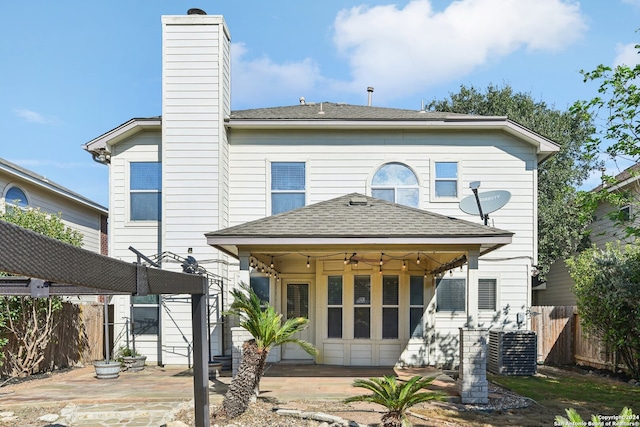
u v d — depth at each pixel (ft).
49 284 16.69
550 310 42.45
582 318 38.78
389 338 37.83
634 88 27.48
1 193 44.83
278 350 39.50
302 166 40.91
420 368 36.81
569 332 42.27
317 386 29.12
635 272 33.35
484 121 39.81
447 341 38.93
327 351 38.29
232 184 40.75
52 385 30.76
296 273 40.24
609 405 25.58
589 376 35.58
